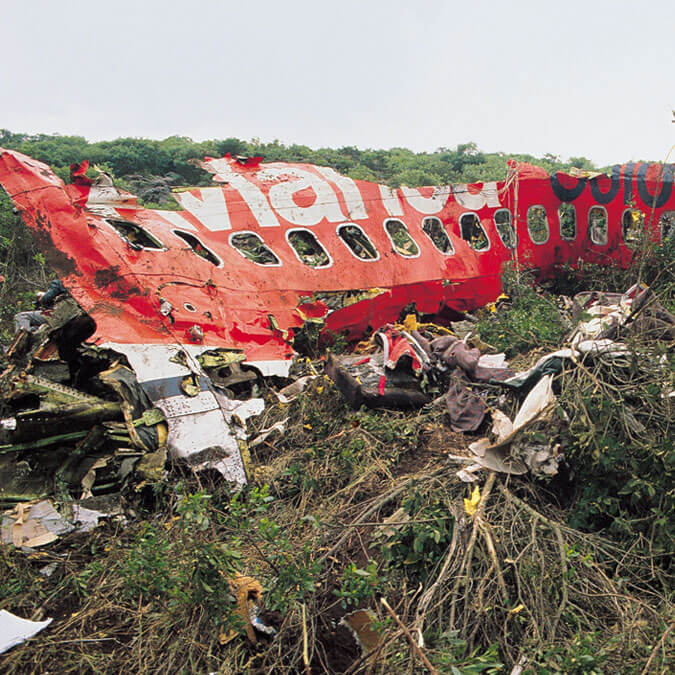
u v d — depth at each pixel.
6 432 5.37
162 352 6.16
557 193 12.23
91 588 4.39
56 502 5.10
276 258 8.63
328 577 4.35
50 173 7.29
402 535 4.38
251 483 5.52
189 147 33.25
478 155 38.88
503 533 4.31
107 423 5.52
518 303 9.98
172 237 7.68
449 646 3.50
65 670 3.70
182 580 3.94
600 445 4.70
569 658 3.25
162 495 5.24
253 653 3.79
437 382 6.89
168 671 3.61
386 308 9.75
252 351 7.28
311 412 6.66
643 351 5.71
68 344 6.86
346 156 38.03
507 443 5.09
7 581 4.45
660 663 3.20
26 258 12.68
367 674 3.36
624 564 4.24
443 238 11.53
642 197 13.01
